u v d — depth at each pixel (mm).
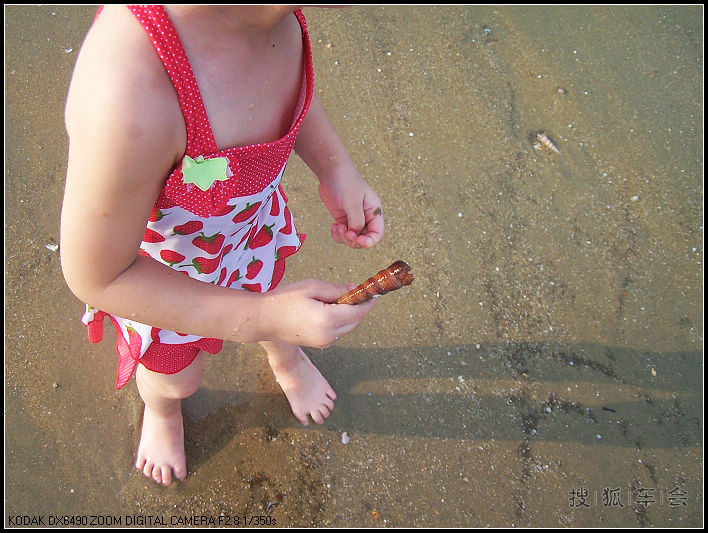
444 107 2641
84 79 854
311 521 1905
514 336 2240
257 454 1981
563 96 2725
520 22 2916
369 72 2678
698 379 2209
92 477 1895
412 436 2051
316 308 1113
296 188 2400
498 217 2438
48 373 2014
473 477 2004
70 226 940
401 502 1951
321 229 2346
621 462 2055
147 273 1070
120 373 1459
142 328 1353
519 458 2041
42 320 2084
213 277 1353
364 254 2324
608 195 2520
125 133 849
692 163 2613
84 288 1034
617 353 2236
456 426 2078
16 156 2312
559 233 2430
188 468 1938
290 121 1144
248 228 1334
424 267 2328
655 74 2818
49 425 1942
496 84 2723
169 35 850
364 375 2137
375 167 2480
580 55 2846
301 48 1096
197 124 938
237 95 970
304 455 1995
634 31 2939
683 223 2488
